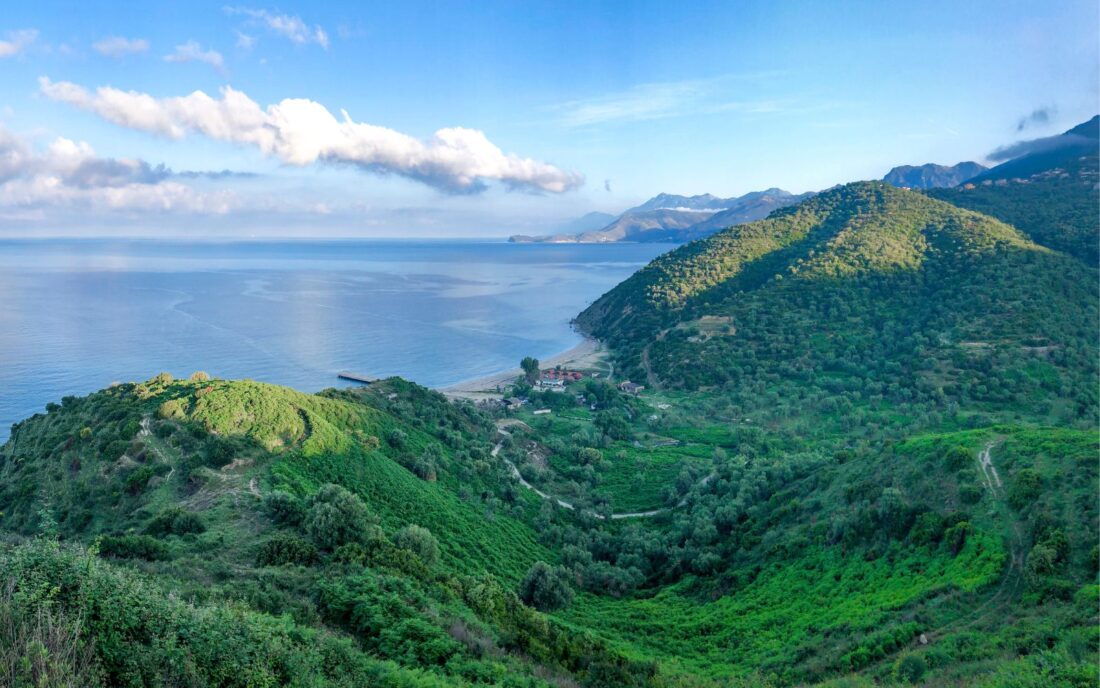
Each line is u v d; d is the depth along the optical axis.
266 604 28.14
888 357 161.12
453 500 72.31
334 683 20.33
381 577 34.34
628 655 38.34
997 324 153.88
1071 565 38.50
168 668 16.34
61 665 13.70
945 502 52.22
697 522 74.06
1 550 17.39
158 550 36.12
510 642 32.50
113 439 59.50
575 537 73.88
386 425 89.12
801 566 55.66
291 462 60.28
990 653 32.28
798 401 144.25
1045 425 115.62
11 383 143.75
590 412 152.25
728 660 42.66
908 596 42.12
